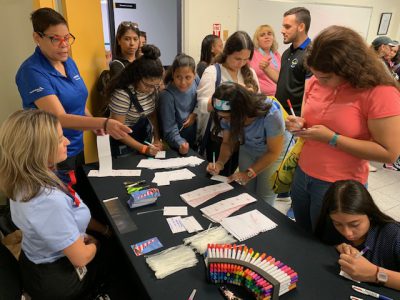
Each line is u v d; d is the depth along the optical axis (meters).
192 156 1.94
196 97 2.26
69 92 1.72
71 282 1.19
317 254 1.08
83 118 1.57
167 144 2.15
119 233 1.20
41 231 1.03
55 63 1.67
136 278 1.03
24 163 0.99
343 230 1.10
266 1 4.24
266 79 3.39
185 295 0.92
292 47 2.64
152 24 4.62
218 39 3.29
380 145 1.17
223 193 1.49
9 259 1.20
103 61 2.53
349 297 0.90
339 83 1.21
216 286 0.96
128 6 4.38
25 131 0.99
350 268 0.95
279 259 1.06
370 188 3.12
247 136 1.68
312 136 1.29
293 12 2.53
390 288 0.93
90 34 2.24
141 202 1.37
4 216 1.23
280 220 1.29
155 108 2.12
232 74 2.20
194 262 1.05
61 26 1.52
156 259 1.06
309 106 1.40
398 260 1.04
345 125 1.24
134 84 1.82
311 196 1.48
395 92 1.12
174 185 1.57
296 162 1.59
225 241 1.15
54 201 1.03
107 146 1.75
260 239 1.17
